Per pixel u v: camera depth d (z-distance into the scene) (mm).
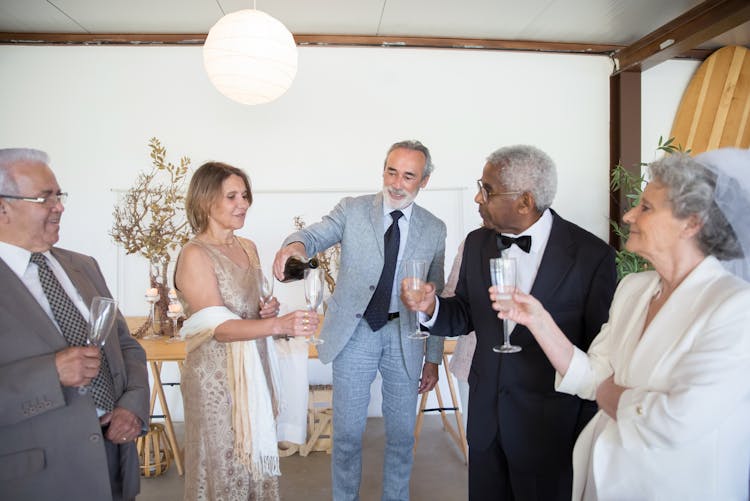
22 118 3729
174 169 3803
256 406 1716
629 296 1303
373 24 3637
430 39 3875
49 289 1401
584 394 1313
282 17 3500
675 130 4082
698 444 1045
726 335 984
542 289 1528
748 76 3955
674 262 1127
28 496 1298
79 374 1275
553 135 4023
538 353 1529
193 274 1670
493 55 3959
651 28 3707
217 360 1693
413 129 3934
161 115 3791
